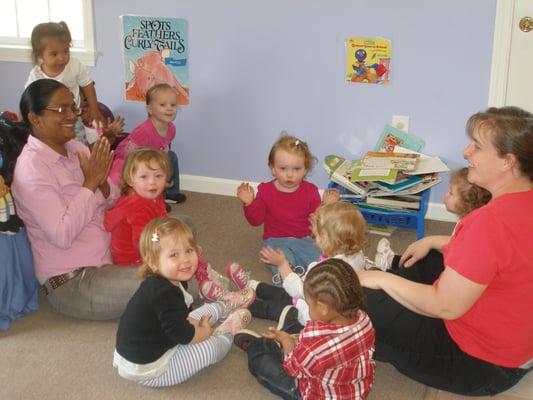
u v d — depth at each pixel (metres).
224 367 2.02
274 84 3.28
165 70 3.42
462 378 1.79
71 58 3.11
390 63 3.06
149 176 2.24
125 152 3.04
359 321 1.66
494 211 1.55
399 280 1.72
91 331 2.20
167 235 1.83
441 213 3.20
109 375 1.97
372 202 2.84
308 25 3.13
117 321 2.27
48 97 2.10
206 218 3.18
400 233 3.02
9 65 3.67
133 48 3.43
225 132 3.45
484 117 1.60
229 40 3.28
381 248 2.30
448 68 2.99
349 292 1.60
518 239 1.54
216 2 3.23
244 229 3.05
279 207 2.64
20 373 1.97
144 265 1.88
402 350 1.85
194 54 3.36
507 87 2.94
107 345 2.12
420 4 2.94
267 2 3.15
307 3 3.09
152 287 1.80
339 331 1.63
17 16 3.67
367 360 1.67
